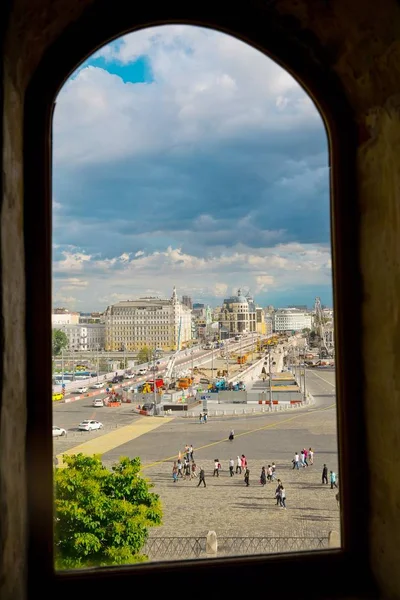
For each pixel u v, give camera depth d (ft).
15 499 26.03
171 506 223.92
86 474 105.91
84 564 97.71
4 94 25.54
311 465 291.17
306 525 196.85
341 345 31.91
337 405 32.27
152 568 28.50
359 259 31.91
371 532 30.09
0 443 24.32
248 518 206.28
